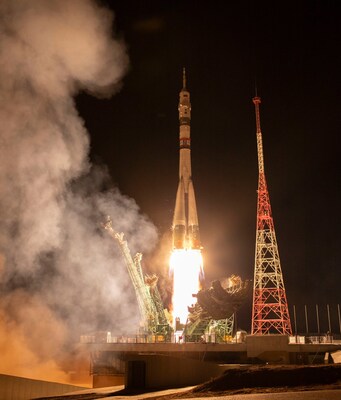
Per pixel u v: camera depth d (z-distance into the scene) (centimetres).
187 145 7775
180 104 7906
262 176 8025
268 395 2177
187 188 7644
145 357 3269
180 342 5969
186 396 2469
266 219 7800
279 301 7344
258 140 8206
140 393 3006
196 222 7538
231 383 2606
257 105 8456
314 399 2002
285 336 5559
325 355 5353
